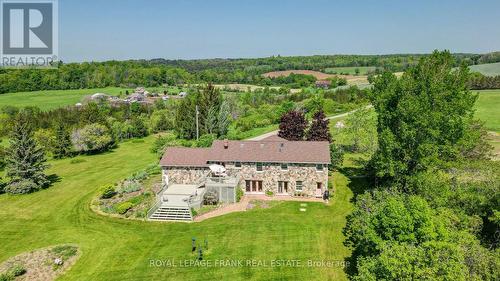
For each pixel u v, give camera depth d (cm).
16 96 14100
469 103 3594
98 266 3000
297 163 4406
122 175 5616
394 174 3481
